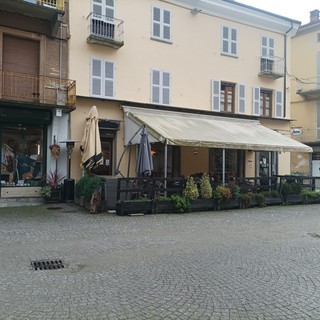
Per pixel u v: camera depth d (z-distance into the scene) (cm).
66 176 1499
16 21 1427
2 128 1418
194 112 1836
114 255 690
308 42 3008
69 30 1538
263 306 459
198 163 1883
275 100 2178
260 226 1018
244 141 1514
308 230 969
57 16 1421
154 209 1205
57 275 571
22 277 558
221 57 1970
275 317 427
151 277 565
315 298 487
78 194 1355
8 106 1391
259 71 2108
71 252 705
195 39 1883
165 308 448
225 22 1991
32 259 654
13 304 455
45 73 1480
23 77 1438
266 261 664
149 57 1738
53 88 1488
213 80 1930
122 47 1662
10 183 1437
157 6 1769
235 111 2020
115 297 481
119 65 1655
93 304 457
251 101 2081
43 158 1488
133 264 634
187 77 1850
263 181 1683
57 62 1512
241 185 1489
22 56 1458
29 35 1452
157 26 1766
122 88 1659
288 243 812
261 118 2095
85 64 1573
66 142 1448
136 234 877
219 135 1516
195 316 427
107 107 1609
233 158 2019
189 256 690
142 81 1714
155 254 701
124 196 1238
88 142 1419
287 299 482
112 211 1216
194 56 1877
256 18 2073
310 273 595
